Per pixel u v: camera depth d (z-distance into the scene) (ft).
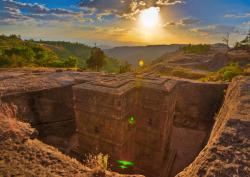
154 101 42.86
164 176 47.14
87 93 40.45
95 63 177.06
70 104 65.82
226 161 14.10
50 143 57.93
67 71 109.29
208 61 230.89
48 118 58.70
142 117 45.96
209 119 77.71
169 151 58.54
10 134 19.63
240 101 28.96
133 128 46.24
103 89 38.68
